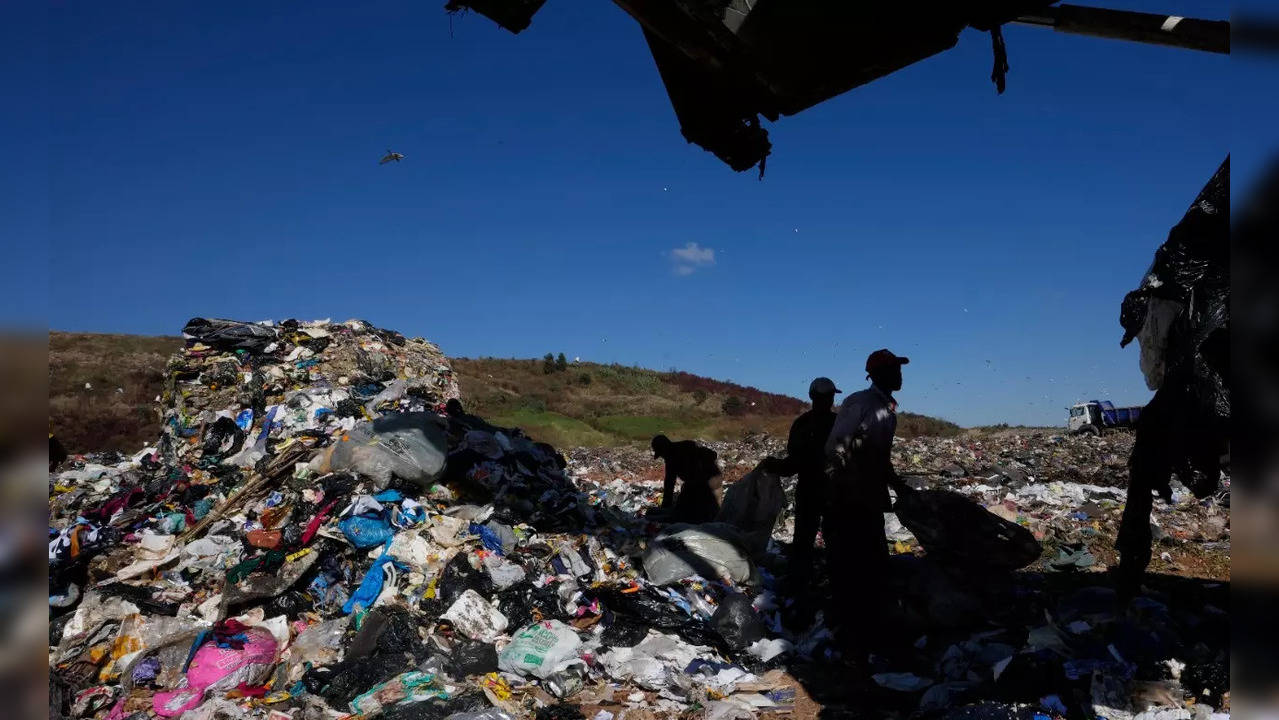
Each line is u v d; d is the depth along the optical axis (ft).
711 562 17.98
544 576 17.42
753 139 16.01
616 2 13.57
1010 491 31.22
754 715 12.64
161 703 12.95
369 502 17.83
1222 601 16.67
